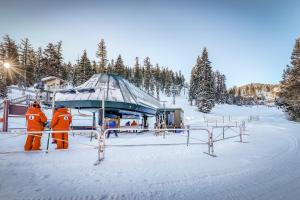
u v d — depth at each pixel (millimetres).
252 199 3975
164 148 9617
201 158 7699
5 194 4086
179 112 22953
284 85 45125
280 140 13422
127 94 16203
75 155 7609
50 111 29656
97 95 14688
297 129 23719
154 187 4594
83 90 14344
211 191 4379
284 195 4180
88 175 5430
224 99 114500
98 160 6836
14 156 7258
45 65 57312
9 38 62938
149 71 96312
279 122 40000
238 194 4223
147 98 19672
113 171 5828
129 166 6391
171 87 112562
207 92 60094
